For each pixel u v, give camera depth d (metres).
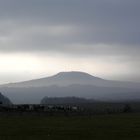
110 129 73.06
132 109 165.50
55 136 63.22
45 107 140.25
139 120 94.88
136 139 59.47
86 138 60.81
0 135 64.19
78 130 71.44
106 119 99.25
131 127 76.62
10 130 71.31
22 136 63.03
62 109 140.50
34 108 134.25
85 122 89.00
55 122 88.81
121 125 81.19
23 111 125.88
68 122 89.06
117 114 127.31
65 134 65.44
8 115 113.12
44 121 92.06
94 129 73.06
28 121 91.56
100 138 60.69
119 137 61.69
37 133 66.88
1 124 83.31
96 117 108.19
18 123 85.81
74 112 133.25
